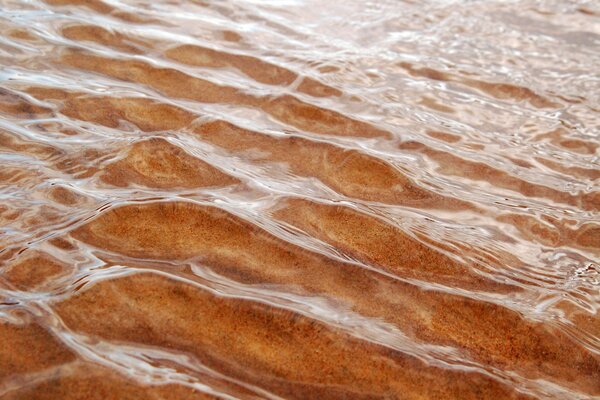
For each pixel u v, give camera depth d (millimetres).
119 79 1238
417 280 917
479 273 942
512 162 1171
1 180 973
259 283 881
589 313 901
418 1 1670
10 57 1247
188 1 1544
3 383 743
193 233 935
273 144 1133
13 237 893
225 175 1046
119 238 914
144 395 747
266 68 1343
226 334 817
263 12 1553
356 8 1621
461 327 867
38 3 1423
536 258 981
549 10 1667
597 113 1323
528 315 886
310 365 801
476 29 1573
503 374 820
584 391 817
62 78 1213
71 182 989
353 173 1095
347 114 1237
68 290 835
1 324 790
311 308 856
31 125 1087
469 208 1056
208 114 1179
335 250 943
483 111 1303
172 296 844
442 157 1160
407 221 1010
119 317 816
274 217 978
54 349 774
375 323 854
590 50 1524
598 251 1004
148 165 1040
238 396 761
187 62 1321
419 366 811
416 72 1400
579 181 1141
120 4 1476
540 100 1349
